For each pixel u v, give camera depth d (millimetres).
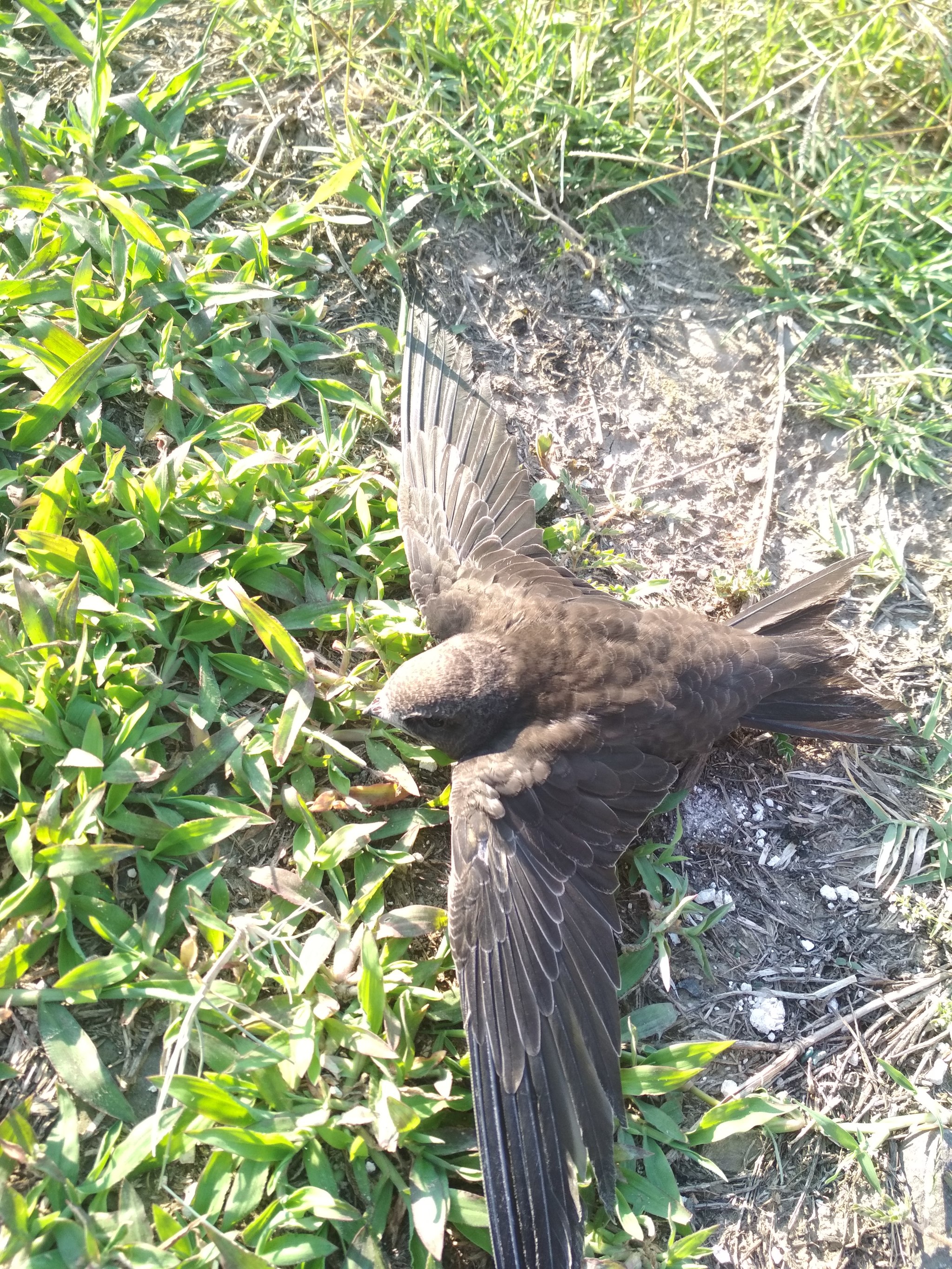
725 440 427
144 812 318
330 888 323
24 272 368
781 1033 331
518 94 443
